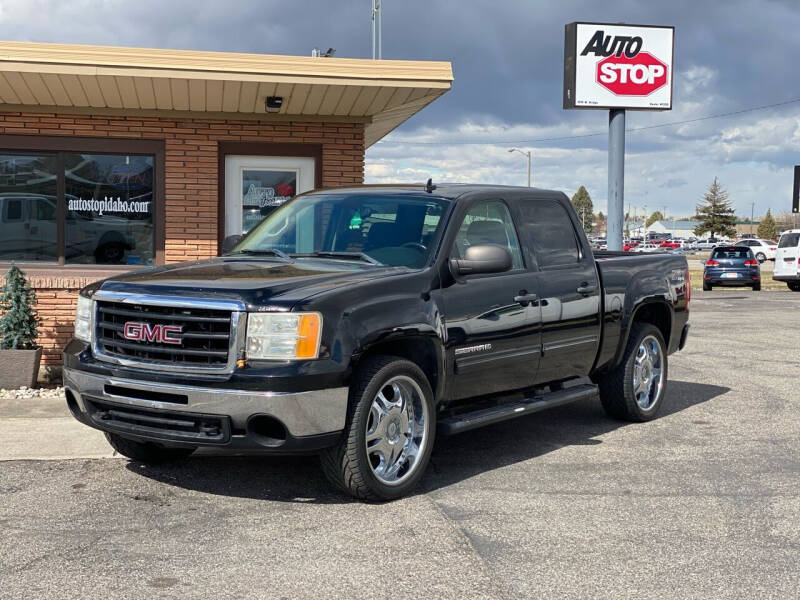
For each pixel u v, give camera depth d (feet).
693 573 14.66
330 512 17.67
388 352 19.06
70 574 14.17
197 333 17.06
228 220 39.99
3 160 37.86
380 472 18.26
